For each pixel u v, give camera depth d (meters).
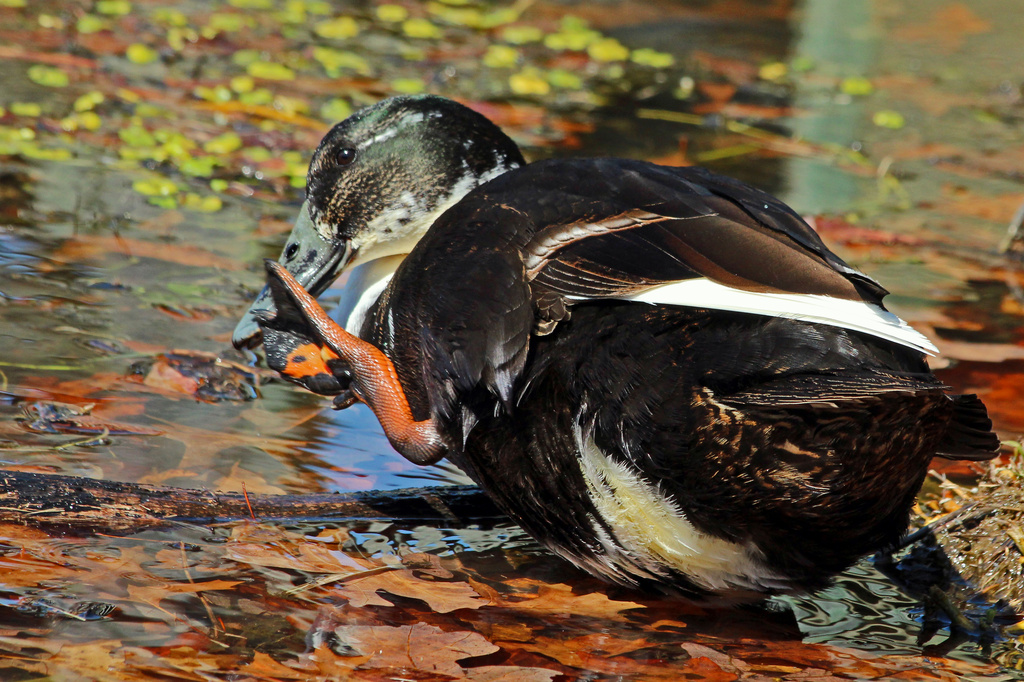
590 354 5.48
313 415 7.62
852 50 18.50
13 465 6.54
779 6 20.45
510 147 7.69
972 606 6.16
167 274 9.33
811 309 5.16
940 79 17.44
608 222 5.63
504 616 5.69
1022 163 14.11
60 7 16.20
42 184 10.73
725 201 5.73
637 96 15.37
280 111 13.42
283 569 5.87
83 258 9.41
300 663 5.09
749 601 6.09
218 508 6.33
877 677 5.38
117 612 5.33
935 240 11.48
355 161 7.54
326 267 7.68
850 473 5.21
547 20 18.62
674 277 5.37
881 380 4.91
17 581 5.50
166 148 11.77
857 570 6.51
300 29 16.91
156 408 7.41
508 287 5.59
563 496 5.85
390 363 6.30
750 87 16.23
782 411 5.09
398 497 6.69
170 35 15.55
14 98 12.70
